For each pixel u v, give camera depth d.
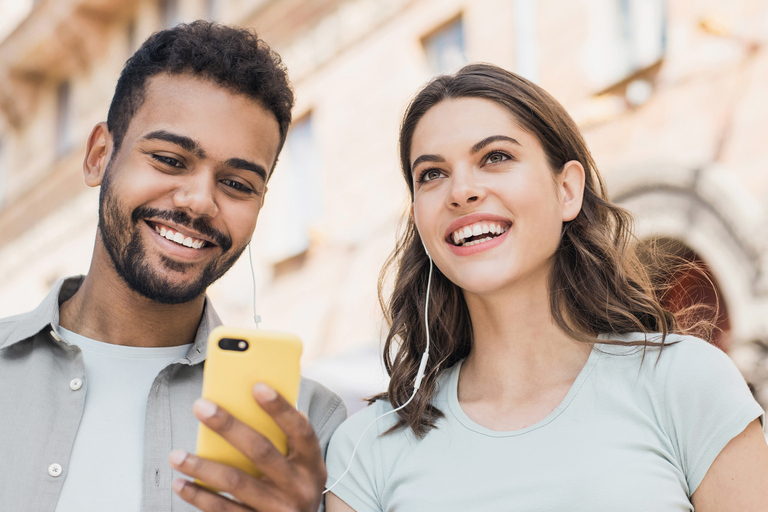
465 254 1.70
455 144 1.73
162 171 1.69
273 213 7.66
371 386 4.64
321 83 7.39
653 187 4.70
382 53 6.76
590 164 1.92
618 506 1.42
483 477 1.54
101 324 1.78
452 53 6.33
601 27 5.19
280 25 7.84
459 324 1.94
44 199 10.99
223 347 1.33
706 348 1.56
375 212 6.59
